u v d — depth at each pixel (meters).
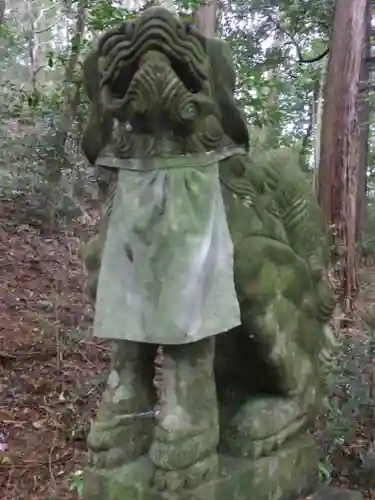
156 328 1.52
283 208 1.92
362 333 4.11
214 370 1.87
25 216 6.57
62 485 2.91
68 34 7.56
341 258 5.34
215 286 1.57
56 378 3.92
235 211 1.72
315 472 1.94
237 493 1.65
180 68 1.51
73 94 5.75
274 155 1.97
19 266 5.54
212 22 6.17
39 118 6.42
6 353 4.10
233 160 1.73
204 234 1.55
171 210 1.54
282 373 1.78
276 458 1.76
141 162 1.57
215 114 1.58
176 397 1.59
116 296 1.59
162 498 1.54
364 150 7.41
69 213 6.46
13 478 2.99
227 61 1.60
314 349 1.95
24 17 8.95
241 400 1.88
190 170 1.57
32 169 6.47
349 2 5.47
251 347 1.78
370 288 6.27
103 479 1.62
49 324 4.51
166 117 1.51
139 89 1.45
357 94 5.57
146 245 1.55
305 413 1.89
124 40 1.51
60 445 3.29
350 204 5.57
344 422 2.76
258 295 1.72
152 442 1.65
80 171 6.58
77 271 5.42
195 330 1.52
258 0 7.74
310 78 8.70
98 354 4.25
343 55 5.51
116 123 1.57
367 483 2.67
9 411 3.57
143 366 1.70
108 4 4.95
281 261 1.81
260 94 5.72
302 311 1.90
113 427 1.65
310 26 7.98
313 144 8.97
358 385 2.96
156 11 1.47
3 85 7.03
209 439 1.60
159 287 1.53
